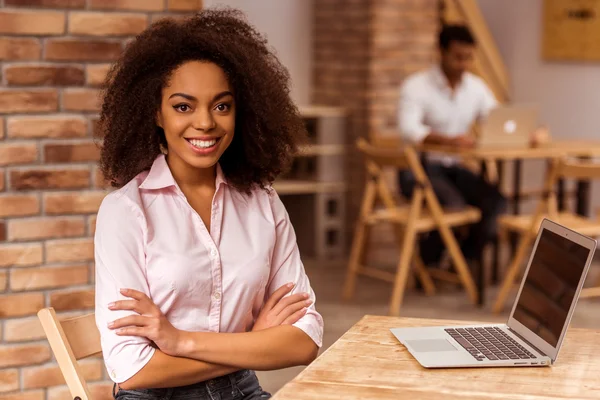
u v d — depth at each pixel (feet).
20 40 10.83
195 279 7.29
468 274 18.99
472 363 6.61
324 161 24.11
